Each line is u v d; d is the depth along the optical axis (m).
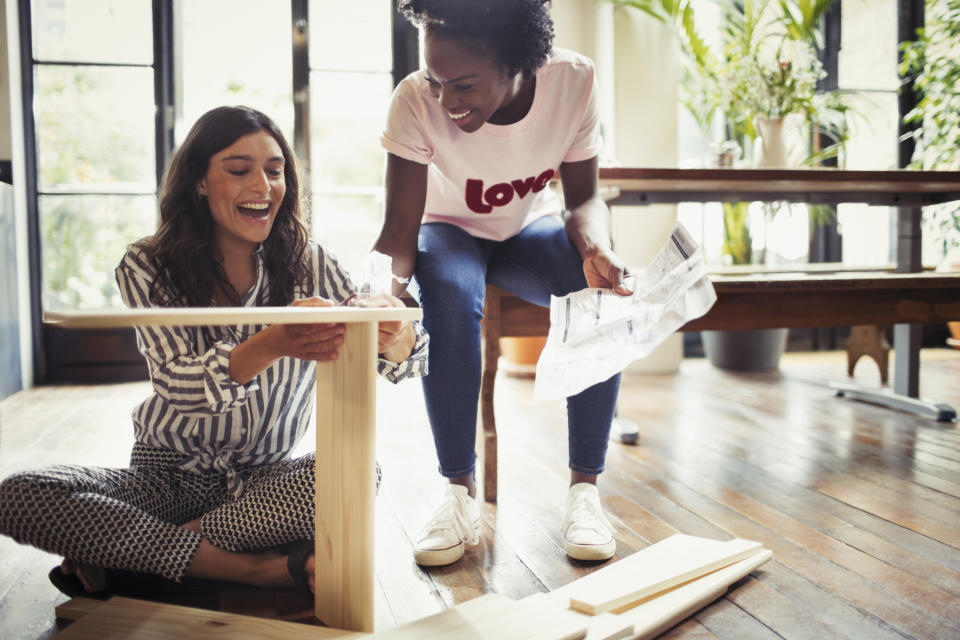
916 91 4.12
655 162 3.36
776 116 2.72
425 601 1.13
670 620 1.02
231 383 0.98
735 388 3.05
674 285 1.28
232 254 1.15
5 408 2.79
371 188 3.73
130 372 3.50
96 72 3.46
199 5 3.55
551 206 1.70
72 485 1.01
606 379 1.23
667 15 3.24
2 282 3.02
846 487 1.70
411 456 2.04
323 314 0.78
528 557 1.30
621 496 1.65
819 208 4.07
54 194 3.45
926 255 4.30
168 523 1.08
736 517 1.50
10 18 3.23
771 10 3.63
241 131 1.07
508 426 2.38
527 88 1.39
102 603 1.03
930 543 1.35
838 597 1.12
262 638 0.94
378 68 3.69
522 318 1.76
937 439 2.15
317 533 1.04
